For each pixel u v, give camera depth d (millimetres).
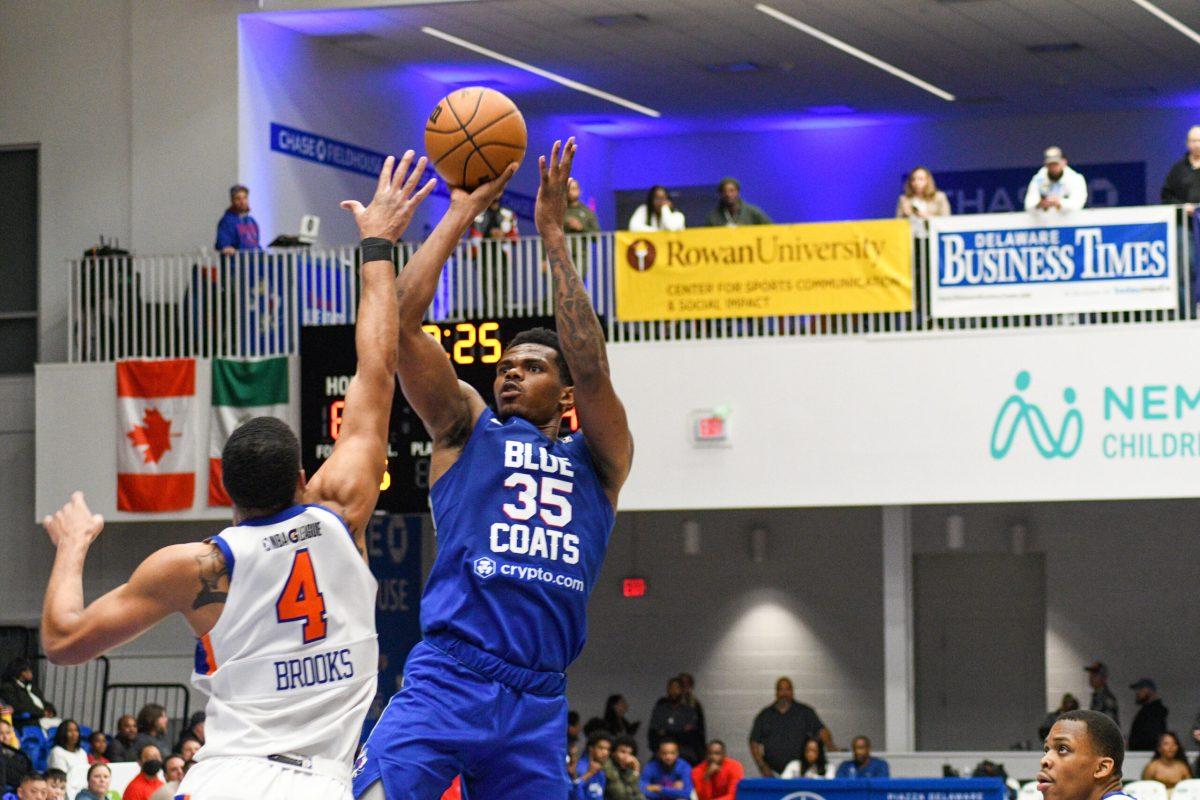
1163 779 20281
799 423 21391
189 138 25797
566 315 6730
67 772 19734
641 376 21797
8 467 25562
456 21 26016
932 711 27109
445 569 6512
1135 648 25984
